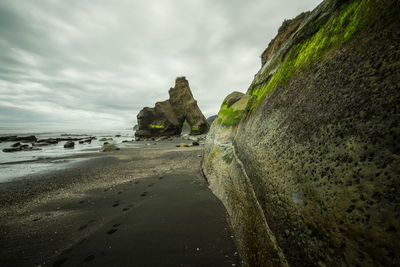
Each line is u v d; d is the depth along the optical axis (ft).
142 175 24.94
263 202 7.72
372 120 4.04
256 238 7.65
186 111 167.53
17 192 19.21
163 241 9.97
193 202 15.19
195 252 9.01
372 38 4.70
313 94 6.33
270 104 10.10
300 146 6.11
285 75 9.59
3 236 11.04
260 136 9.80
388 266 3.12
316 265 4.44
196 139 110.42
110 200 16.35
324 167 4.90
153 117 142.00
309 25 9.25
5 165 35.27
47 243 10.25
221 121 25.16
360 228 3.68
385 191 3.47
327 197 4.55
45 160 40.93
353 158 4.20
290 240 5.57
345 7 6.62
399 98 3.60
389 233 3.24
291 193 5.92
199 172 25.62
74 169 30.40
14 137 104.99
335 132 4.88
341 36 6.08
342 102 4.97
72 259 8.90
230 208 12.65
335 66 5.73
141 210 13.97
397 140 3.49
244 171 11.50
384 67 4.12
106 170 28.86
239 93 29.78
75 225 12.10
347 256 3.79
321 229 4.53
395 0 4.33
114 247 9.64
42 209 14.82
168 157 40.42
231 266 8.00
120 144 87.20
